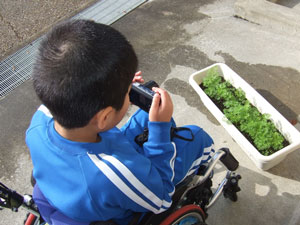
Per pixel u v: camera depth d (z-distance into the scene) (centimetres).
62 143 90
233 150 217
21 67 308
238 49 280
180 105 251
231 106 212
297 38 276
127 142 105
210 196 161
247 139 197
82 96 77
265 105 201
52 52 77
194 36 301
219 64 228
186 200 141
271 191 195
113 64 78
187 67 277
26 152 243
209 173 144
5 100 282
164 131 112
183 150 130
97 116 83
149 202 100
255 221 185
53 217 105
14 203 114
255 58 270
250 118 201
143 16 333
